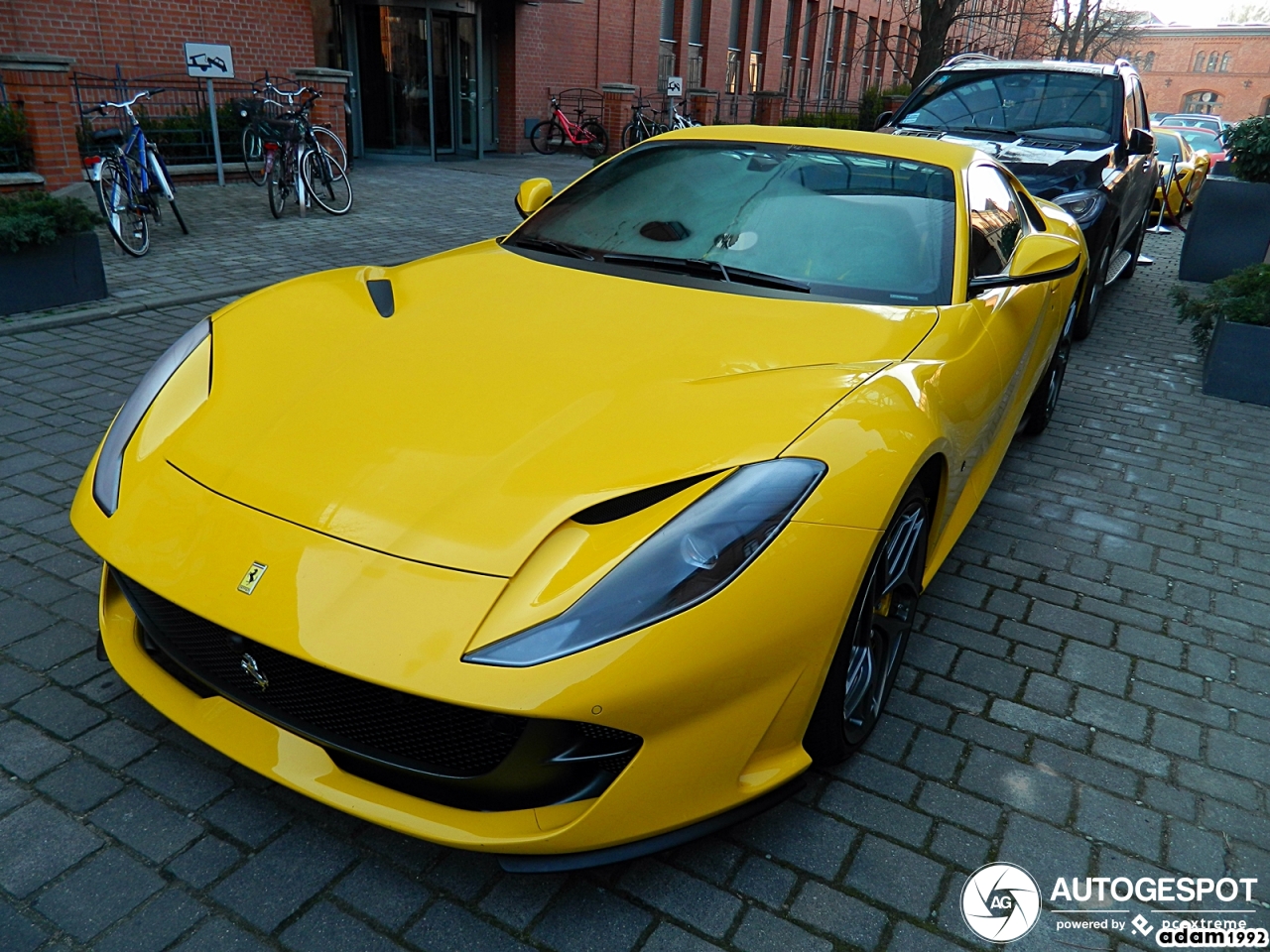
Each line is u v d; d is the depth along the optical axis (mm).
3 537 3168
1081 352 6762
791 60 27094
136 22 11109
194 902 1864
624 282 2775
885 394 2189
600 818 1763
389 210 10430
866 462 1991
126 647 2205
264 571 1766
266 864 1967
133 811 2074
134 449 2156
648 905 1925
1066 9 27703
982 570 3492
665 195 3230
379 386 2156
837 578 1892
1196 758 2521
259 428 2072
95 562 3059
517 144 18297
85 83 10695
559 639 1642
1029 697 2736
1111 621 3195
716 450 1912
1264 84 71375
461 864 2002
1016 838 2188
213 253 7770
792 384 2160
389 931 1832
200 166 11289
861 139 3480
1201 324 6359
